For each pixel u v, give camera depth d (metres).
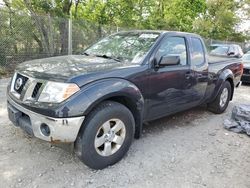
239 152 4.17
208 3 29.38
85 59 3.90
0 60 8.91
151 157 3.75
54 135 2.96
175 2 23.09
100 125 3.20
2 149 3.65
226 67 6.05
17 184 2.95
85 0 16.33
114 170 3.36
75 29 10.93
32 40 9.74
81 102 2.98
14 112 3.35
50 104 2.96
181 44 4.59
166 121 5.32
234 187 3.21
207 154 4.01
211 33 29.58
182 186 3.14
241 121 5.28
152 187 3.08
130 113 3.52
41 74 3.21
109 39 4.75
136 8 19.59
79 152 3.17
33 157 3.51
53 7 13.46
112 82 3.30
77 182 3.07
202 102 5.49
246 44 25.45
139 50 4.03
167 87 4.19
